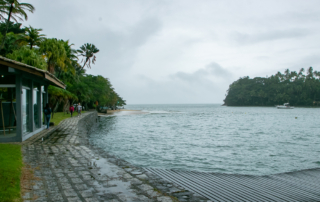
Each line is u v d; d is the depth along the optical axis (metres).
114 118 57.03
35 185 5.46
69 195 4.94
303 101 165.25
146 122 45.41
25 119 12.23
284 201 6.20
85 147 10.55
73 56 37.22
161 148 17.48
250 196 6.41
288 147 18.59
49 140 12.30
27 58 22.64
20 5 19.77
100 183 5.80
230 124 42.69
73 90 46.59
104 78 78.19
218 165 12.76
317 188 7.46
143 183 5.92
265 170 11.91
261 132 29.80
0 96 12.11
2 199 4.38
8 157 7.61
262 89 184.75
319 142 21.38
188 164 12.87
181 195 5.36
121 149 16.88
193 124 42.00
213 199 6.03
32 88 13.13
